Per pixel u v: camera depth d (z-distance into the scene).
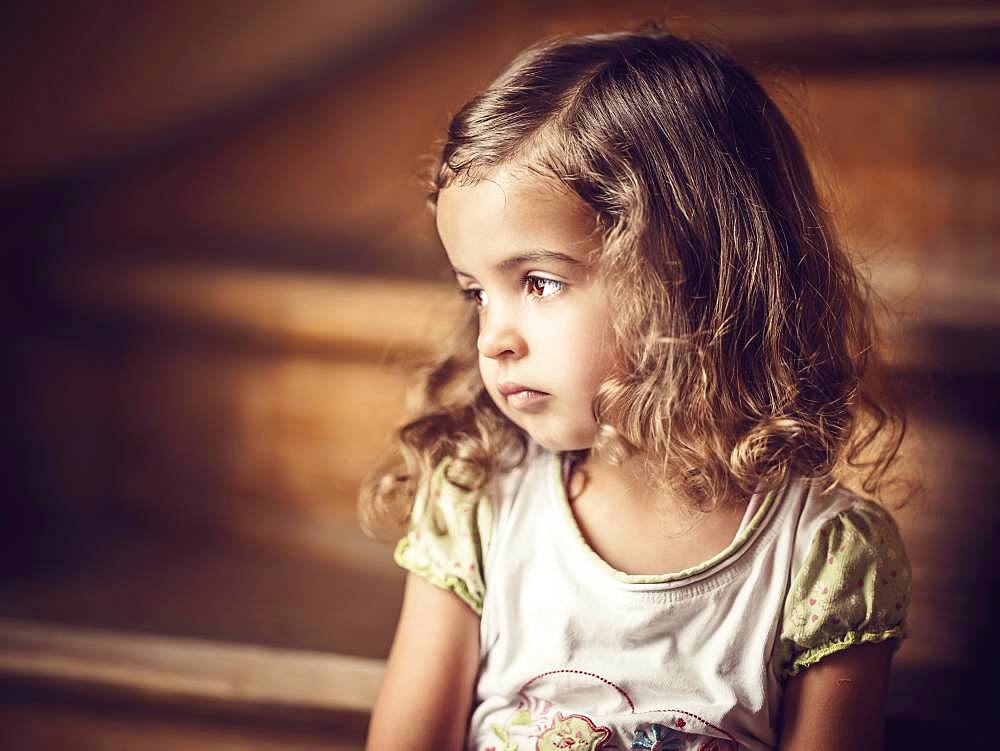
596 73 0.87
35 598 1.27
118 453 1.44
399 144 1.75
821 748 0.86
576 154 0.83
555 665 0.88
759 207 0.89
